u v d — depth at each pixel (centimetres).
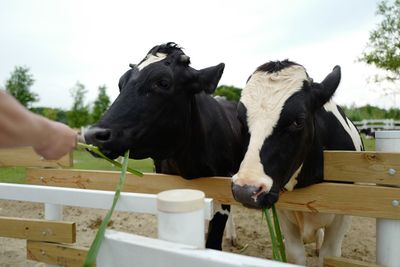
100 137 259
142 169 960
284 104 236
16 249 459
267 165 225
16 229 258
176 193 123
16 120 99
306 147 247
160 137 295
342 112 351
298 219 289
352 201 209
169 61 302
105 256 131
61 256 245
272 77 250
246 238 505
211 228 353
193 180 262
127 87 292
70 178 288
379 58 1911
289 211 291
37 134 106
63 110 4050
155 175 271
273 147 229
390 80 1942
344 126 321
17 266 407
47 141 112
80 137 194
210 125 348
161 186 269
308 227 297
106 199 194
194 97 321
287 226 301
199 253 109
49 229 247
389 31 1903
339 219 285
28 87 3206
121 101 283
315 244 458
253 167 222
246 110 245
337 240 292
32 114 107
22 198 234
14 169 977
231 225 483
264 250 460
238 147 398
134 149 284
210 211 145
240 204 247
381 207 197
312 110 255
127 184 276
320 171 262
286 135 234
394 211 193
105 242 130
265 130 232
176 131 303
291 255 303
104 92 3266
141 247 120
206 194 260
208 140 340
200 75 308
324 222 285
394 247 195
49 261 250
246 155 229
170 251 113
